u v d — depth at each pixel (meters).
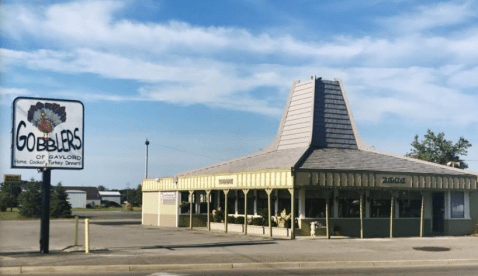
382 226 30.00
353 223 29.20
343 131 36.06
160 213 41.34
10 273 14.90
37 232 32.88
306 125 35.59
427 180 29.89
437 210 32.03
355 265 17.56
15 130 19.27
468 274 15.43
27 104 19.50
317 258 18.31
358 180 27.77
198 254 18.86
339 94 36.84
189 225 38.78
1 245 23.14
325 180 27.00
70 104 20.11
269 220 27.89
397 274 15.37
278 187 27.23
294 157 30.61
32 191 60.97
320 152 32.47
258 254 19.14
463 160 59.09
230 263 16.62
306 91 36.62
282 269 16.36
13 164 19.11
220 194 37.72
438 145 59.62
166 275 14.62
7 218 59.41
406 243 24.31
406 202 31.17
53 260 16.69
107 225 42.03
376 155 34.00
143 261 16.67
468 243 24.53
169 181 39.81
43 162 19.45
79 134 20.17
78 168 20.03
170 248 21.28
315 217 28.73
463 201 31.89
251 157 37.69
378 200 30.28
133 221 50.56
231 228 33.19
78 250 20.08
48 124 19.72
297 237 27.41
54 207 60.38
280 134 37.97
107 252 19.41
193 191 36.38
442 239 27.08
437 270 16.45
